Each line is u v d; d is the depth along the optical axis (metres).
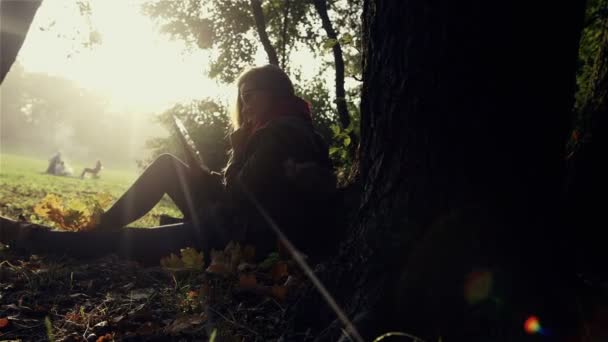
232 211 3.70
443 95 2.24
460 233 2.21
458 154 2.23
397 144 2.36
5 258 3.76
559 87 2.26
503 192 2.21
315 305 2.49
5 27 4.10
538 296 2.13
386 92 2.40
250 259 3.51
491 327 2.12
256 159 3.36
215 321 2.72
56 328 2.69
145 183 4.08
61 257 3.83
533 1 2.16
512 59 2.19
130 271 3.63
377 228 2.37
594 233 3.36
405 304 2.23
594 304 2.16
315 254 3.58
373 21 2.48
